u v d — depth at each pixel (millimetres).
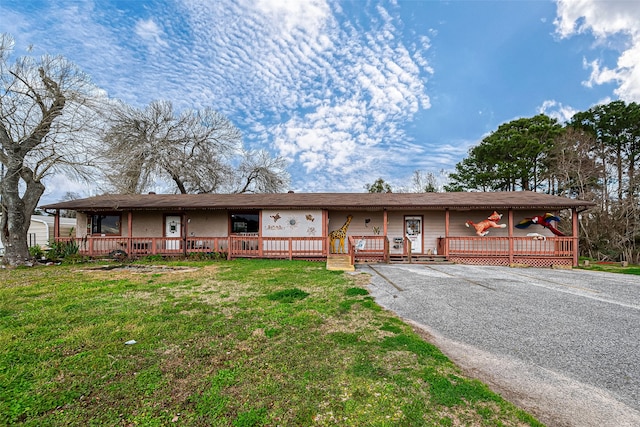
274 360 3535
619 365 3531
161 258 13109
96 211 14484
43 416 2539
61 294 6633
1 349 3785
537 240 13484
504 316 5297
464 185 29516
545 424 2484
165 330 4453
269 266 11016
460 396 2797
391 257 13547
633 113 21516
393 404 2688
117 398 2793
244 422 2449
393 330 4492
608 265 12727
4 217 11328
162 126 24375
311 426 2418
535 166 24062
